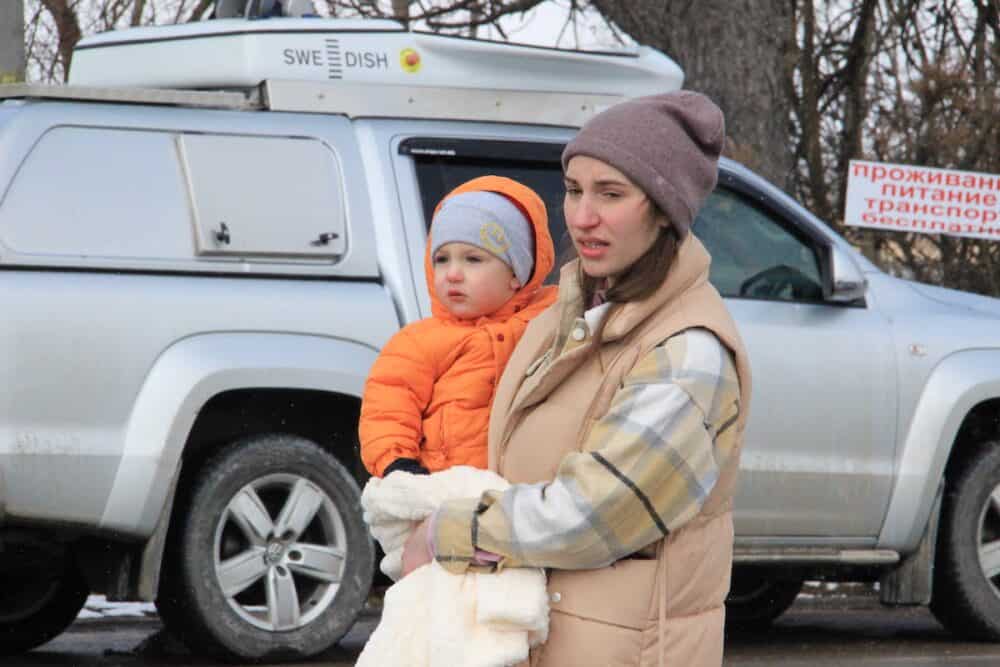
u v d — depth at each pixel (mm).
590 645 4918
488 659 4906
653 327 5027
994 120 27109
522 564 4934
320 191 12328
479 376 5945
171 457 11461
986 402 15062
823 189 28109
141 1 23516
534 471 5152
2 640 13273
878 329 14188
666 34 22328
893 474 14164
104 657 12930
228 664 12148
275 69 12539
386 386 5984
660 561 4945
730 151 21750
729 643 14844
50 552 12375
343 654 12859
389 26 12945
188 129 12094
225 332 11734
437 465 5941
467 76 13094
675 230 5066
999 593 14891
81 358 11297
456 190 6199
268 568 12164
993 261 26578
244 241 12000
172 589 11961
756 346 13539
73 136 11703
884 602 14586
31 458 11148
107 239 11609
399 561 5430
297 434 12430
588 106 13555
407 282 12328
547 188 13234
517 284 6121
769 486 13578
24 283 11234
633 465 4766
